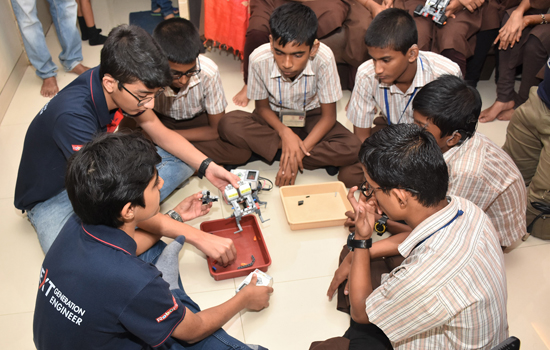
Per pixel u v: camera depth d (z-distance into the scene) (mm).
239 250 1933
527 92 2738
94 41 3451
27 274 1812
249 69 2197
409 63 1868
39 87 2982
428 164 1070
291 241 1992
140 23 3754
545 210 1947
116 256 1046
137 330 1054
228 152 2271
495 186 1603
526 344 1622
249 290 1535
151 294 1040
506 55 2707
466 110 1452
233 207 1866
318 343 1526
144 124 1882
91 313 1025
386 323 1164
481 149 1555
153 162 1064
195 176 2342
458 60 2701
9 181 2252
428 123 1507
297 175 2389
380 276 1652
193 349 1355
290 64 1926
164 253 1490
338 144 2195
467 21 2660
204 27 3029
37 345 1150
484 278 1059
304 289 1789
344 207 2160
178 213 1860
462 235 1096
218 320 1334
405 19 1754
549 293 1812
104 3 4051
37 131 1580
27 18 2619
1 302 1701
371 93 2082
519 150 2184
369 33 1784
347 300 1655
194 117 2377
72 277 1031
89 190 986
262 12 2686
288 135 2207
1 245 1931
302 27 1804
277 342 1604
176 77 1892
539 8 2590
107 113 1575
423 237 1120
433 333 1175
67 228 1132
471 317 1055
